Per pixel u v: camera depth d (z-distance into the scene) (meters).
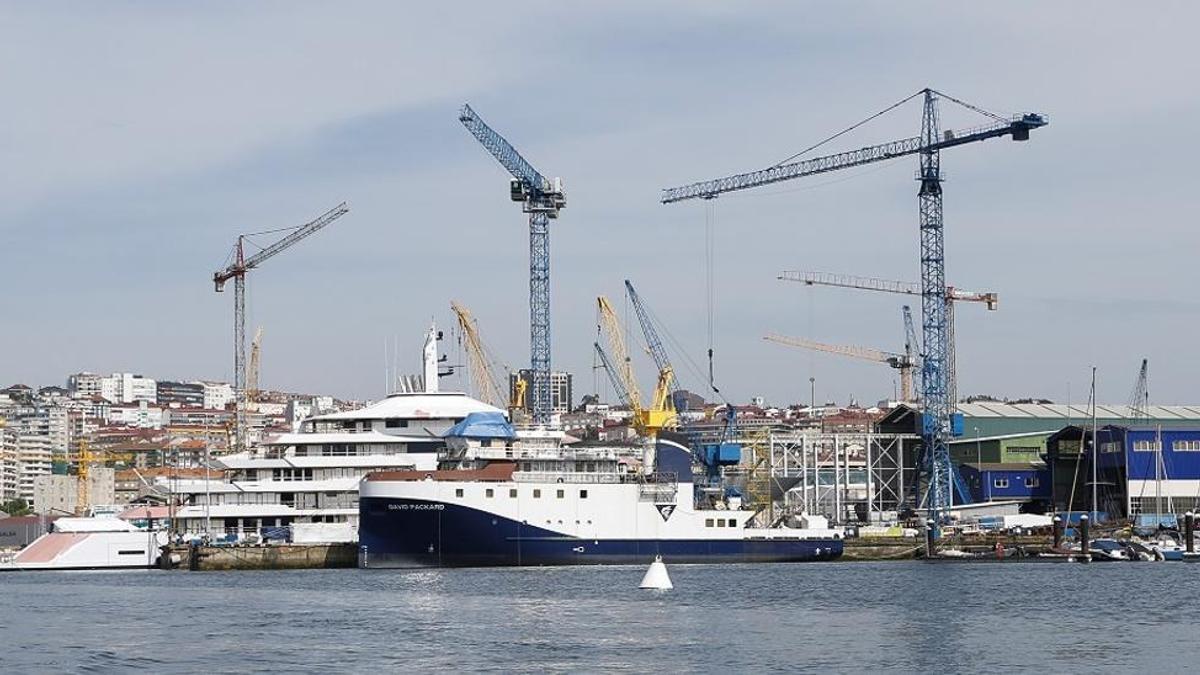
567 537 198.00
